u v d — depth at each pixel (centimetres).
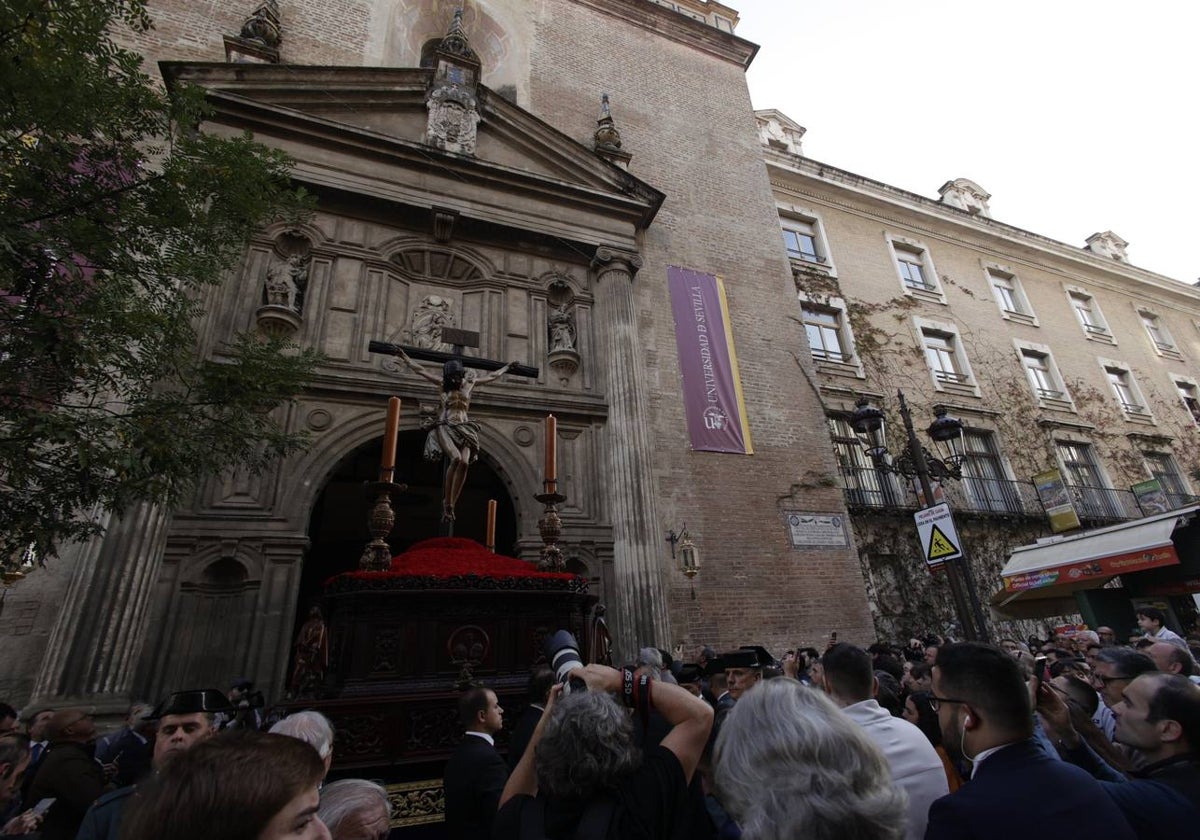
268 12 1179
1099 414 2086
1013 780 176
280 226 1017
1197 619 1097
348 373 960
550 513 534
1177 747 224
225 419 576
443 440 560
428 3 1466
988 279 2189
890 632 1326
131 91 512
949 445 1012
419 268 1138
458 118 1199
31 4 441
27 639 698
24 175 459
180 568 761
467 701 317
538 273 1207
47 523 469
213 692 289
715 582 1092
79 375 506
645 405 1132
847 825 132
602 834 152
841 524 1262
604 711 175
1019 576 1315
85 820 249
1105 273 2484
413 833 339
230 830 102
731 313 1394
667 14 1745
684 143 1591
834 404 1599
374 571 404
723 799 155
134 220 519
